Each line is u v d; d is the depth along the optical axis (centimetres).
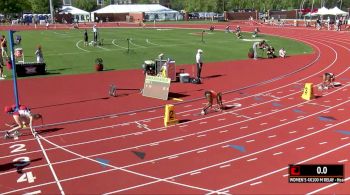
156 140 1511
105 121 1769
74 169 1257
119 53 3981
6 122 1764
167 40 5262
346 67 3084
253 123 1711
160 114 1872
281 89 2380
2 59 3150
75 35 6153
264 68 3125
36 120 1773
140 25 8775
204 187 1130
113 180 1179
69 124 1727
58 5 12875
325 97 2158
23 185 1152
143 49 4297
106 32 6800
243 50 4234
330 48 4272
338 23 6456
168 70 2580
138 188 1128
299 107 1964
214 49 4322
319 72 2909
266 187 1124
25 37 5822
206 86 2484
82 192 1107
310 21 8338
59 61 3491
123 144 1472
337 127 1642
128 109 1961
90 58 3656
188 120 1767
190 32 6681
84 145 1465
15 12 10619
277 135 1552
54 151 1408
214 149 1411
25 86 2505
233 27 7862
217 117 1808
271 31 6775
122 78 2755
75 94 2291
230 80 2662
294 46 4603
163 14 11950
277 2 12344
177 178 1188
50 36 5988
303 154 1355
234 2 12588
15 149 1429
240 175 1202
